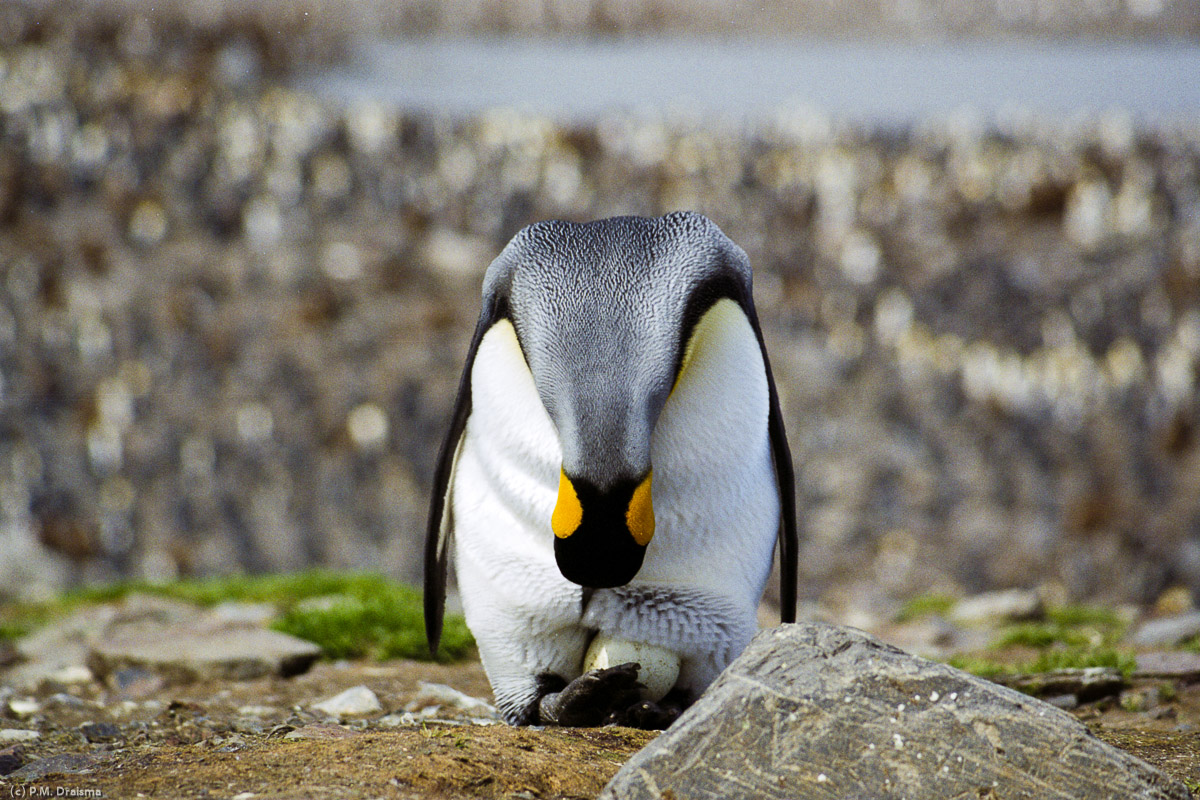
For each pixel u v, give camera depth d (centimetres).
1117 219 5353
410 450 3184
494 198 6631
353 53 15750
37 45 10956
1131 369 3678
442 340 3975
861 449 2992
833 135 8969
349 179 6600
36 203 5497
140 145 7106
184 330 3941
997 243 5228
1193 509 2606
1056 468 2930
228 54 12475
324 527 2741
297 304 4194
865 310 4262
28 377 3519
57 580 2266
